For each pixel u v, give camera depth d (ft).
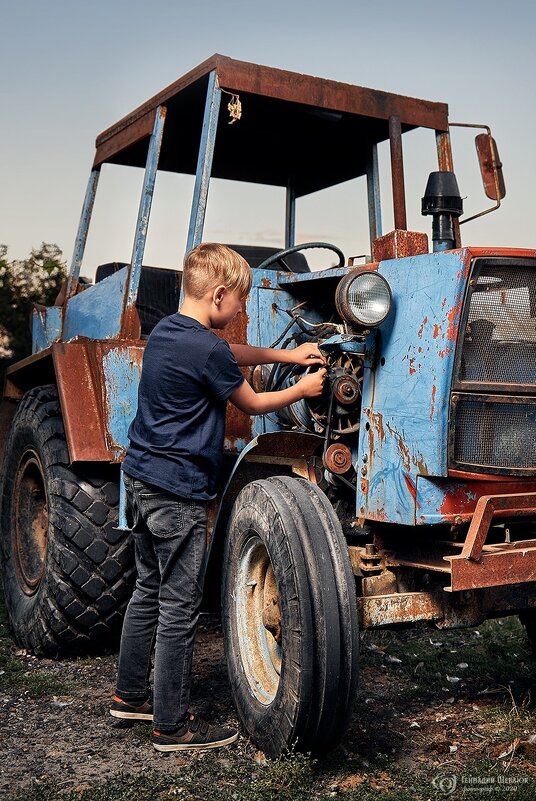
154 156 13.21
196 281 9.55
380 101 13.04
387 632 14.60
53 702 11.26
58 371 12.66
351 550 10.33
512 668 12.70
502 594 10.08
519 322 9.77
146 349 9.62
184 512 9.27
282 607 8.80
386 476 9.78
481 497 9.19
